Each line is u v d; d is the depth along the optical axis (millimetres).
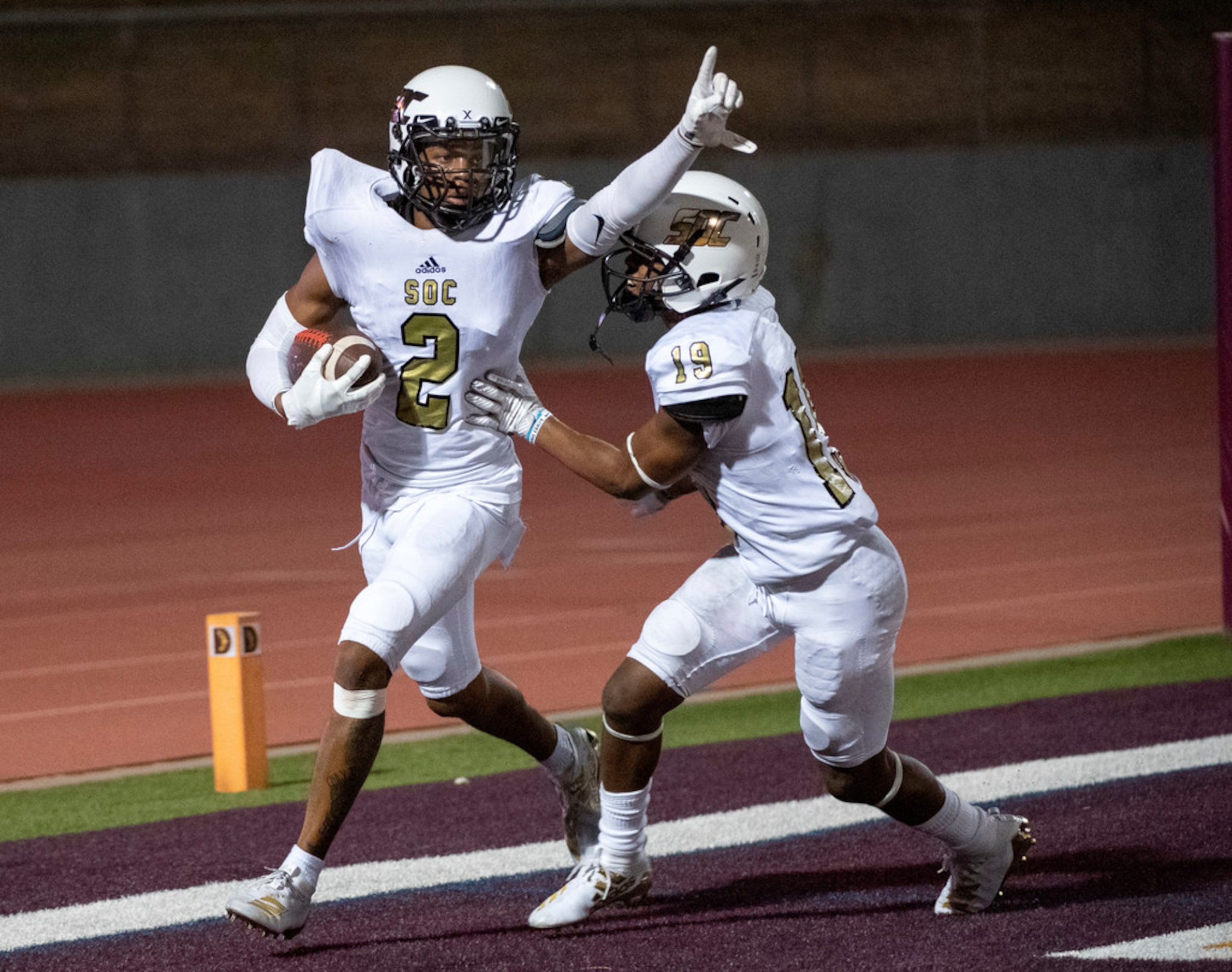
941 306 97812
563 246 15898
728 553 16125
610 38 100500
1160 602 33500
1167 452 56469
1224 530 30156
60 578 39750
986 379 81000
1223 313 29016
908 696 26656
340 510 49438
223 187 89125
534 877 18250
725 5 101625
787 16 102062
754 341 15070
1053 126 104500
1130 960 14734
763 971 14859
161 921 17000
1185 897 16547
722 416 14719
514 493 16969
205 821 20891
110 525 47469
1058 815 19766
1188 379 78812
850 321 96875
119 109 94562
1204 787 20625
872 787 15953
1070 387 77125
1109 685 26859
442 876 18328
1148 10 104188
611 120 100625
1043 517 44219
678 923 16406
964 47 103562
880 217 96625
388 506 16797
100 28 94875
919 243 97188
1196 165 99438
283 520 47656
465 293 15984
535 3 99375
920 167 96875
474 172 15727
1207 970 14391
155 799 22391
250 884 15297
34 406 77938
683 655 15539
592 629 32375
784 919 16422
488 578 37844
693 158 14852
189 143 95375
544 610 34250
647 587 36281
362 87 97562
